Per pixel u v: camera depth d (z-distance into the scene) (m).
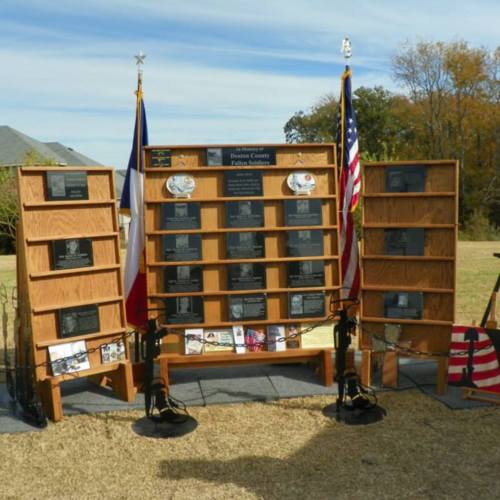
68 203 6.40
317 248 7.16
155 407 6.31
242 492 4.78
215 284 7.11
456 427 6.01
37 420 6.16
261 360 7.11
